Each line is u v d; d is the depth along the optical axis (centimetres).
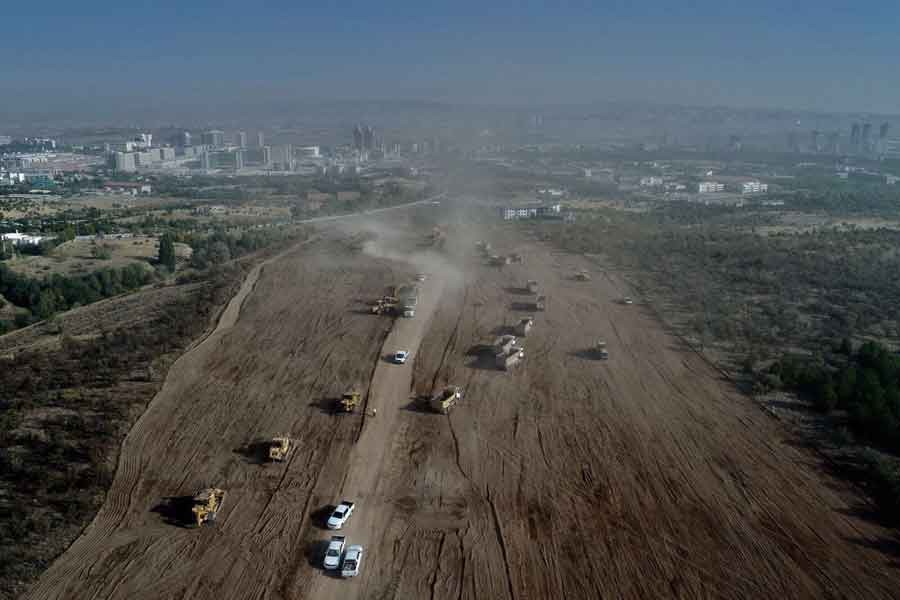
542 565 4119
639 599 3847
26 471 4956
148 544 4284
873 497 4825
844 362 7200
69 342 7694
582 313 9169
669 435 5712
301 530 4438
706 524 4516
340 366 7150
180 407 6150
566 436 5694
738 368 7175
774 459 5325
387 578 4003
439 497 4812
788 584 3966
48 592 3856
